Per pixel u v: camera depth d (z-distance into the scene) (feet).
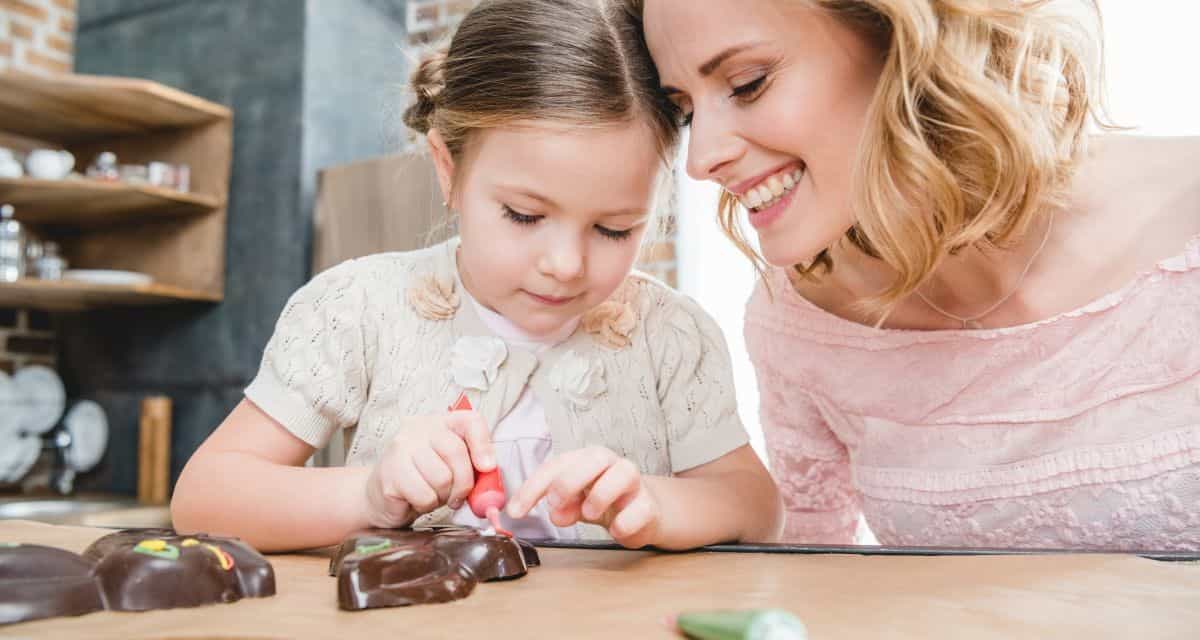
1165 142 3.14
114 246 8.61
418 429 2.33
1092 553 2.11
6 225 7.62
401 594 1.59
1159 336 2.97
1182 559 2.03
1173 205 3.03
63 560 1.56
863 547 2.29
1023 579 1.79
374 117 8.43
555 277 2.54
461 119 2.61
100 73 8.94
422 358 3.17
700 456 3.17
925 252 2.52
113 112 7.91
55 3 8.95
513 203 2.52
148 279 7.73
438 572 1.68
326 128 7.98
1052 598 1.61
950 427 3.30
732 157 2.41
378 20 8.53
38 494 8.38
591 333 3.30
